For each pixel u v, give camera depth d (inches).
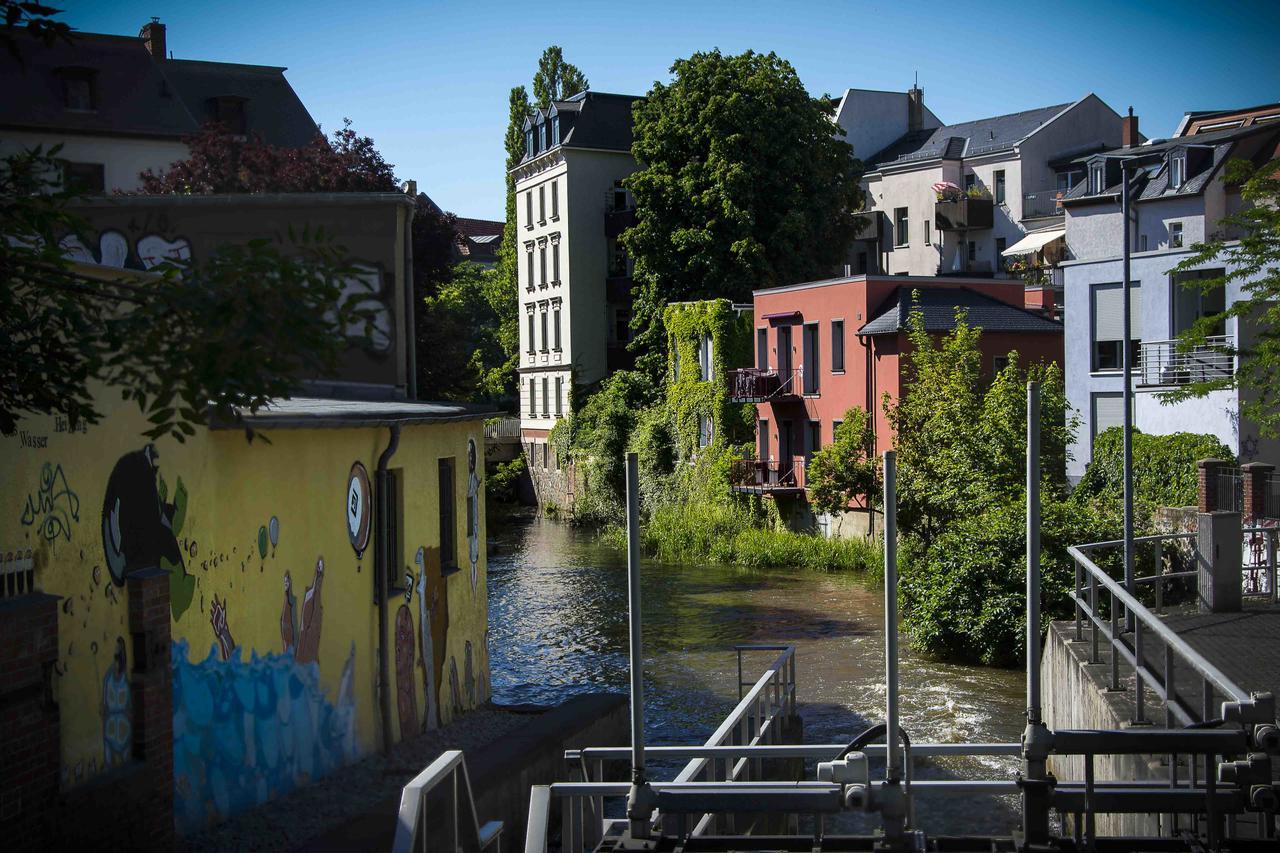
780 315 1770.4
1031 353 1546.5
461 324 3149.6
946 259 2500.0
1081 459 1318.9
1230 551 561.9
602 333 2534.5
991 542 944.3
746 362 1862.7
